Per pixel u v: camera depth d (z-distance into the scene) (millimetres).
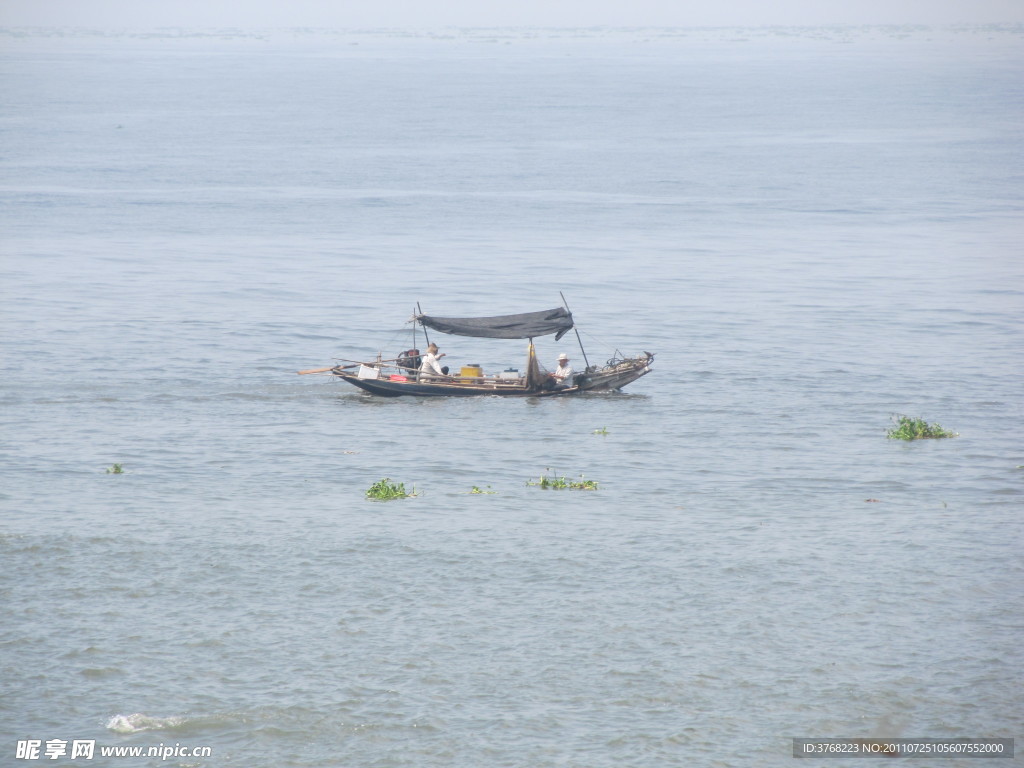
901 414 151125
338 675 73625
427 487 115625
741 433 140500
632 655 76188
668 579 88562
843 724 68312
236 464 124062
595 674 73875
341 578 88562
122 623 80438
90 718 68750
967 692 71562
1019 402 158000
